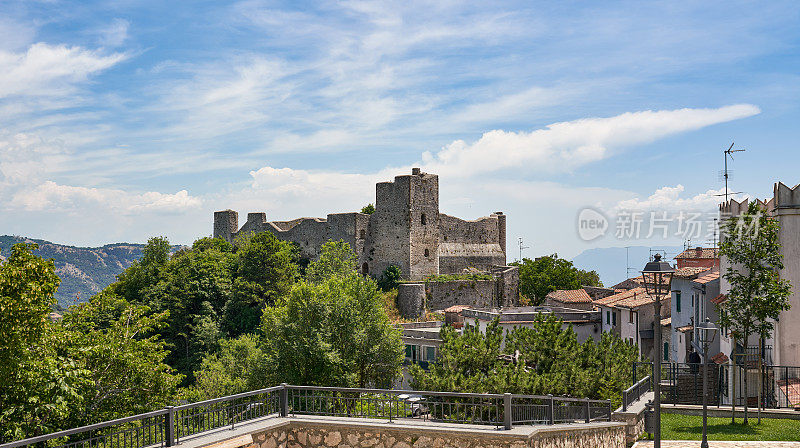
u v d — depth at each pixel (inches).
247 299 3545.8
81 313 1216.2
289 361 1884.8
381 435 647.1
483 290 3806.6
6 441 805.2
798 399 1096.2
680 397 1291.8
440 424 644.7
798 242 1190.9
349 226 3848.4
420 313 3494.1
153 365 1111.6
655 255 779.4
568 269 4431.6
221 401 644.1
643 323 2182.6
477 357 1243.8
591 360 1202.6
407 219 3735.2
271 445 651.5
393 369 2004.2
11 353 792.3
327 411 704.4
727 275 1105.4
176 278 3452.3
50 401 839.1
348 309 1957.4
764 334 1067.3
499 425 644.1
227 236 4734.3
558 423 783.1
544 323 1263.5
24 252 839.7
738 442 869.2
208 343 3120.1
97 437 539.2
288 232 4197.8
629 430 905.5
